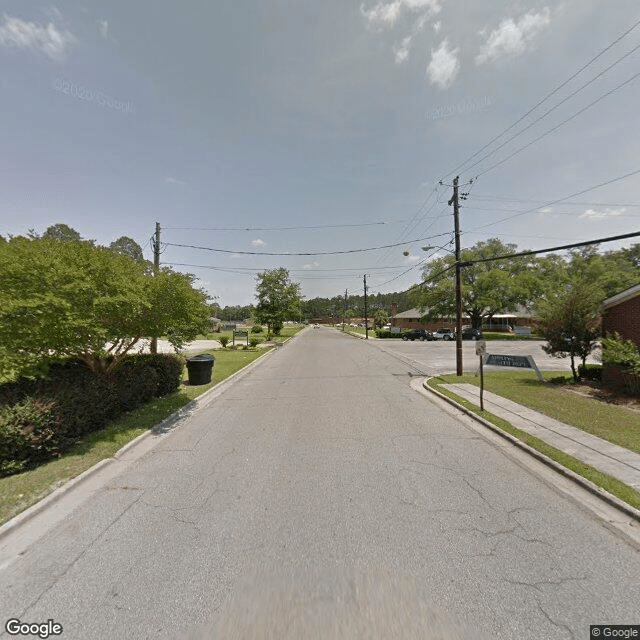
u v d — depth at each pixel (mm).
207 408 7988
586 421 6430
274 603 2342
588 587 2467
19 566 2729
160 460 4906
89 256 6406
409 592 2424
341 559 2773
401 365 15562
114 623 2199
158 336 7840
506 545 2947
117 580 2564
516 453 5094
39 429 4645
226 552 2877
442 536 3078
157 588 2482
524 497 3791
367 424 6590
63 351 6410
